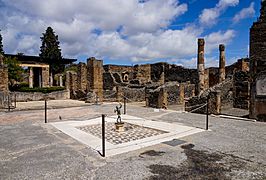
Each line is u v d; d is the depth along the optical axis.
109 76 34.69
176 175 4.88
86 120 12.05
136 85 31.50
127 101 25.83
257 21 12.50
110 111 15.96
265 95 11.42
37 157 6.09
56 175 4.91
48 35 48.50
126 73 41.00
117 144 7.38
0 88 20.36
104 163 5.62
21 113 14.80
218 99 13.66
